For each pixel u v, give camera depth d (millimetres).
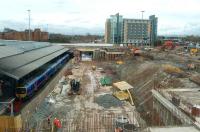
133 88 45250
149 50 106750
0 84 29703
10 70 29094
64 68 62688
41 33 167875
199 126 19828
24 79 33219
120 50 105688
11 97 29016
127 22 164875
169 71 46906
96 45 125062
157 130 19078
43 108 33094
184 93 32500
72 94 41094
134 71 57781
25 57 39281
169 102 28453
